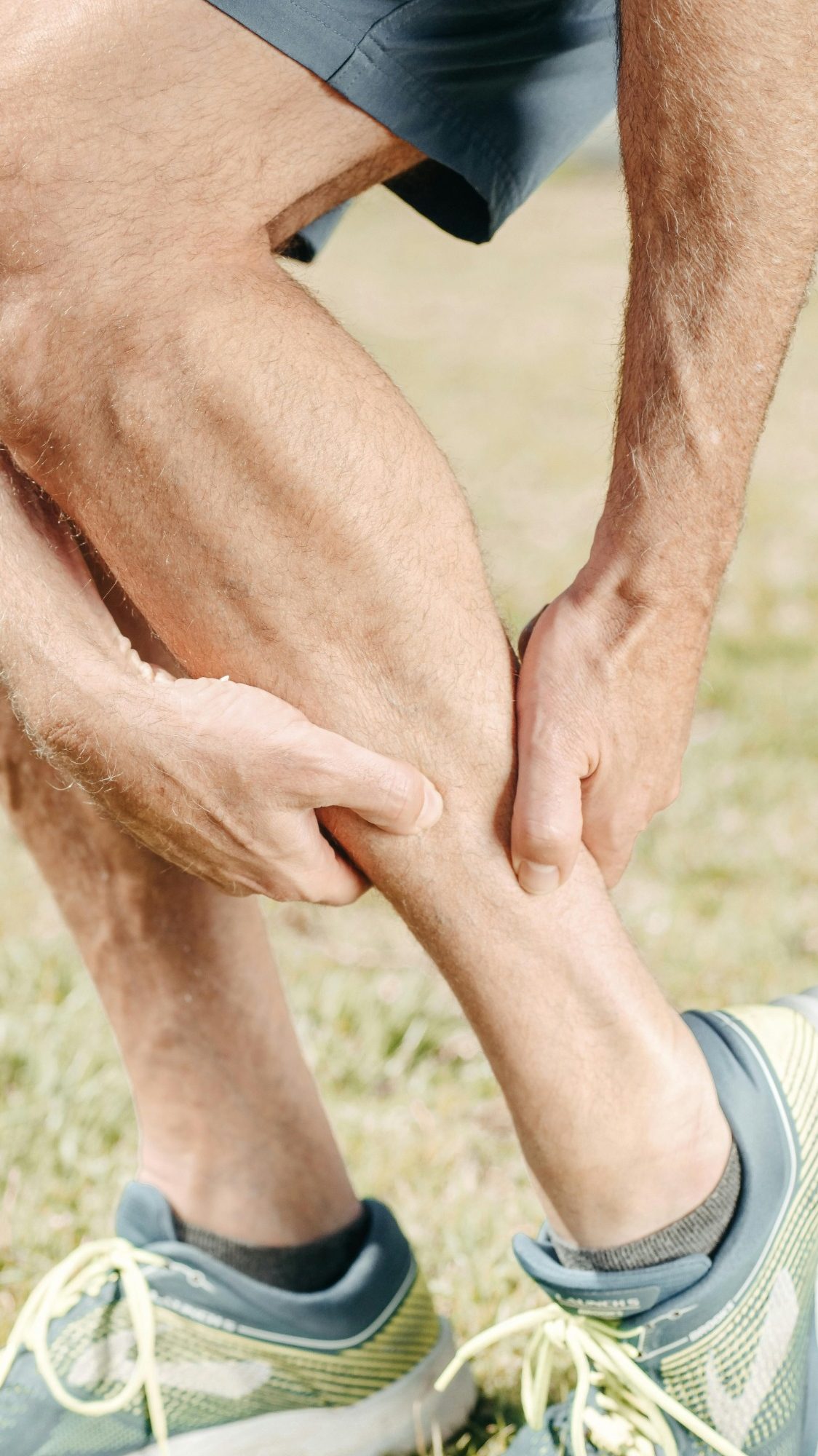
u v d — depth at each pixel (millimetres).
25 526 936
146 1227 1199
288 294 914
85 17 819
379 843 934
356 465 883
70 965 2125
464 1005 985
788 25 831
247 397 858
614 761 965
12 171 818
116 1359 1155
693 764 2967
